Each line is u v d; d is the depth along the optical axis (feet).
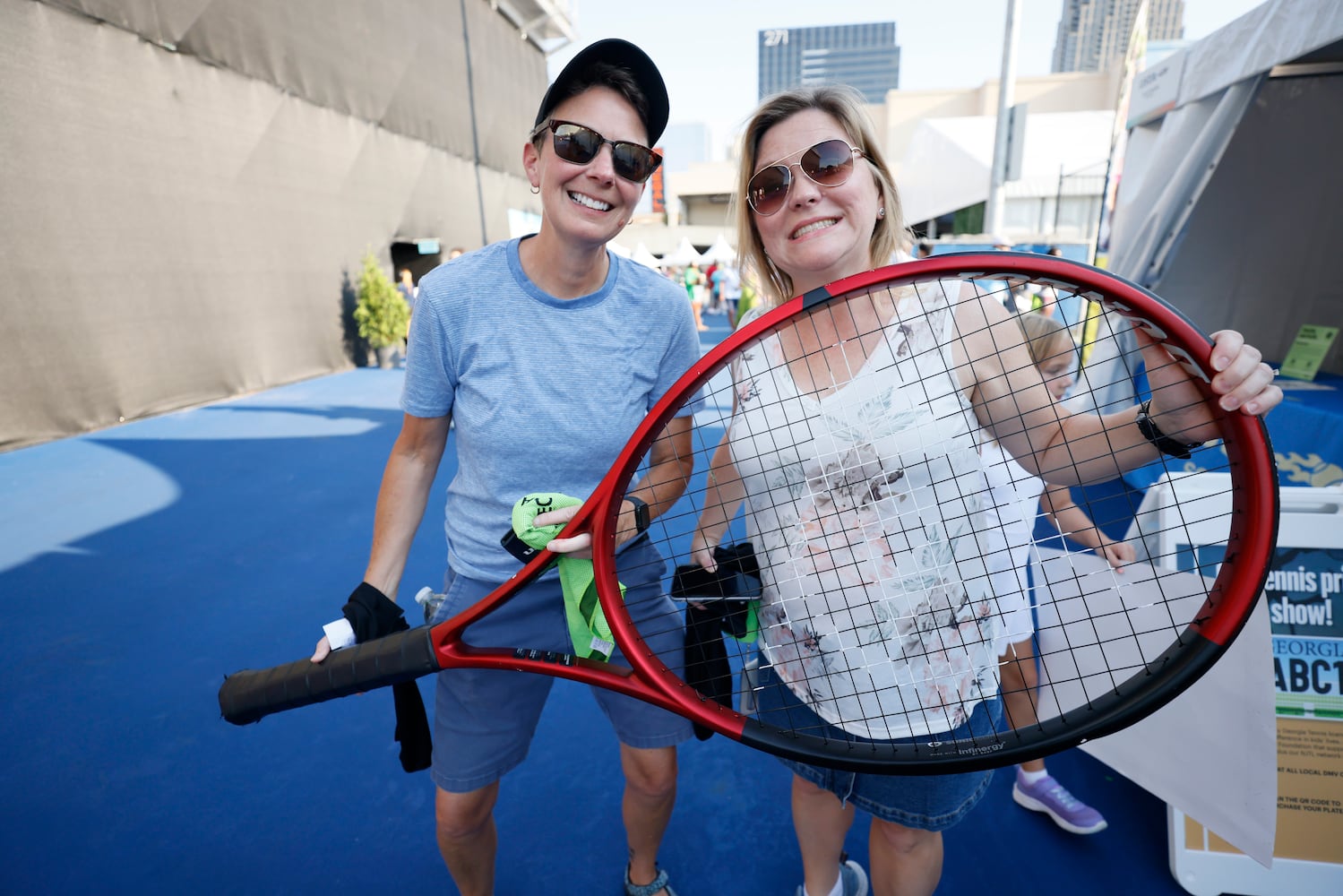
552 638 4.73
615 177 4.06
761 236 4.58
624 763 5.09
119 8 23.73
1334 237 15.99
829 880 5.14
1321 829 5.31
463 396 4.50
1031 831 6.23
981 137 39.93
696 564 4.68
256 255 30.63
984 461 4.82
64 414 22.06
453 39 47.70
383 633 4.32
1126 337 8.15
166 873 6.09
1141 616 4.83
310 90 33.73
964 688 3.92
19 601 10.99
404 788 7.02
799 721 4.41
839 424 3.81
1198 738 5.00
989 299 3.61
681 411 4.90
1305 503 5.61
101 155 23.27
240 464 18.69
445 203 47.29
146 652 9.51
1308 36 10.71
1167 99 15.31
